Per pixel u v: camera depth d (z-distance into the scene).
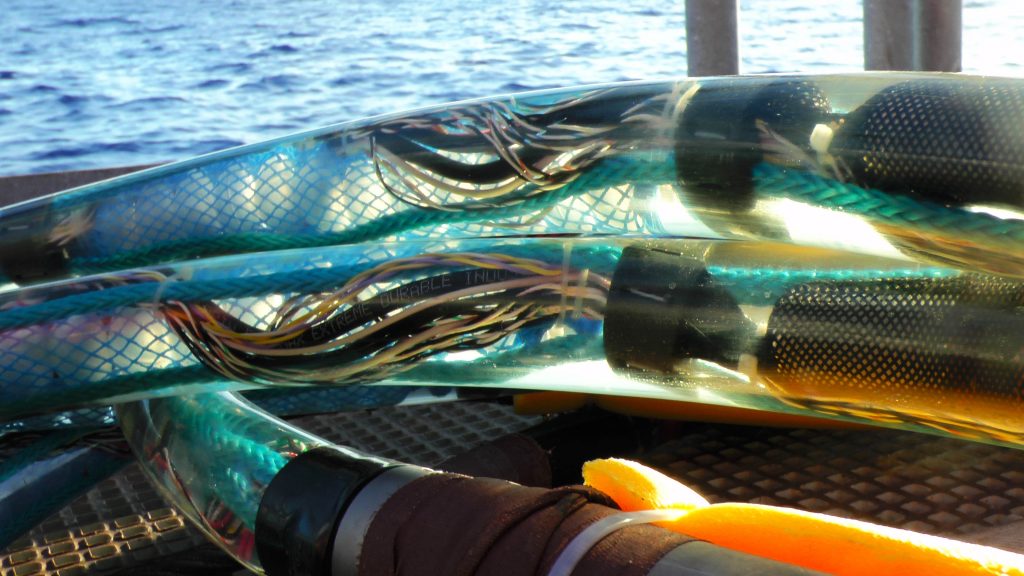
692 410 0.67
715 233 0.54
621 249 0.54
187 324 0.57
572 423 0.68
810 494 0.65
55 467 0.64
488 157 0.59
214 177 0.66
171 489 0.57
